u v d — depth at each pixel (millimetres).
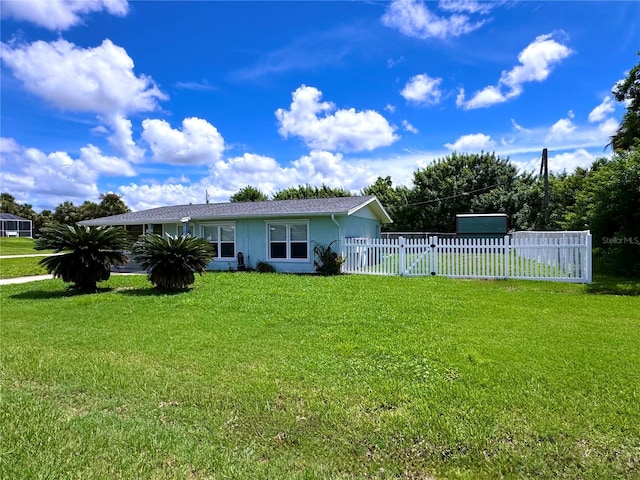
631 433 2777
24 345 5414
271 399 3482
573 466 2445
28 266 18688
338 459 2584
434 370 4078
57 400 3584
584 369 3959
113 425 3066
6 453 2637
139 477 2385
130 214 19391
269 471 2443
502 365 4137
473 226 24062
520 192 31453
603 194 12406
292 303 7898
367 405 3326
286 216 14719
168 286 10117
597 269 12930
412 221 35406
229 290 9828
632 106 14336
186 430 2980
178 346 5207
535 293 8812
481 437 2775
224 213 15781
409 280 11258
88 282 10781
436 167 36250
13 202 70125
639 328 5559
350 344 5051
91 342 5508
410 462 2543
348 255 14094
